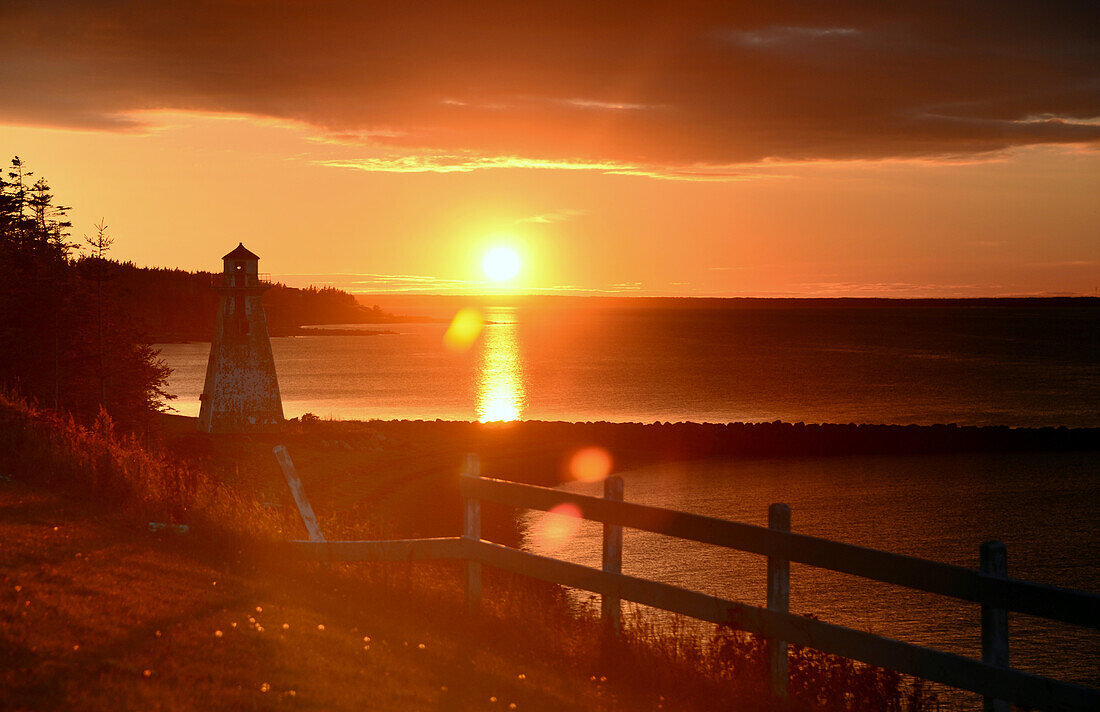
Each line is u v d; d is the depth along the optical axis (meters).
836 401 111.56
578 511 7.68
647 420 93.69
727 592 28.19
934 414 97.38
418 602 8.97
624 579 7.29
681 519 6.91
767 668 6.85
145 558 9.20
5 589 7.34
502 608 9.23
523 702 6.32
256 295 67.69
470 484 8.66
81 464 13.47
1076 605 4.92
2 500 11.60
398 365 181.25
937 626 25.05
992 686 5.24
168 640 6.58
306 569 9.76
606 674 7.22
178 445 59.00
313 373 161.88
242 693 5.66
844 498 49.38
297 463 53.34
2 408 17.47
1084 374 150.62
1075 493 50.56
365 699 5.88
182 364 177.25
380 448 59.81
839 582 29.45
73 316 60.00
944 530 40.88
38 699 5.13
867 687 6.92
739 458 64.06
